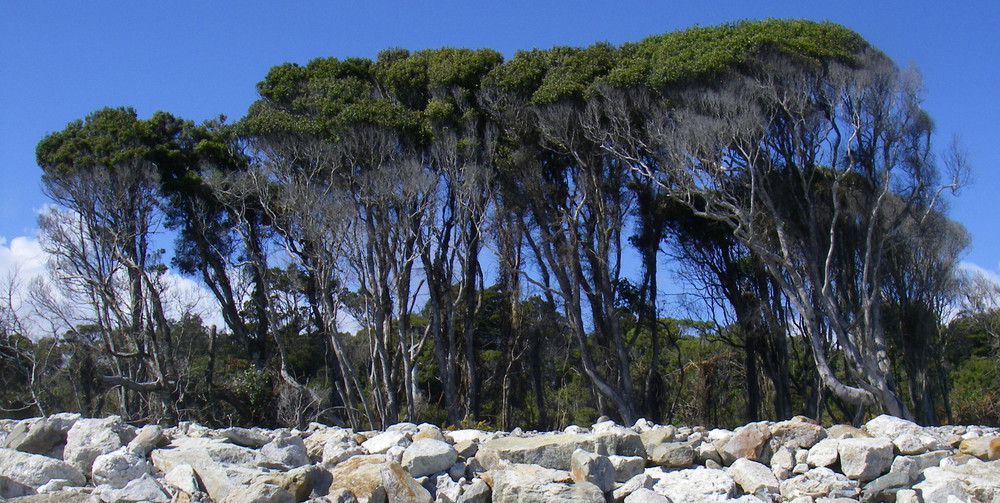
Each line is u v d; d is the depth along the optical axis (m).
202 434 11.05
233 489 8.50
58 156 29.70
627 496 8.84
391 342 29.30
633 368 32.78
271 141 27.42
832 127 26.38
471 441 10.51
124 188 28.56
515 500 8.52
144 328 28.20
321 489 9.13
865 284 25.47
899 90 25.50
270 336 33.28
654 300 31.88
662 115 25.27
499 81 28.42
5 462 9.30
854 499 9.09
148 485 8.70
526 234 29.02
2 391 26.84
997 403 32.47
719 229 32.72
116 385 26.62
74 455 9.70
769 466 10.09
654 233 31.70
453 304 29.75
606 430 10.66
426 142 28.12
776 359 32.28
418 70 30.52
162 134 31.92
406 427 11.48
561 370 35.09
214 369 30.56
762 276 32.16
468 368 29.80
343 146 27.02
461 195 27.52
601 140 26.48
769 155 26.56
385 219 27.27
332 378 30.97
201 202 30.50
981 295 35.09
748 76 25.17
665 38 27.92
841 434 10.95
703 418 31.89
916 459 9.80
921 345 29.83
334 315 26.06
